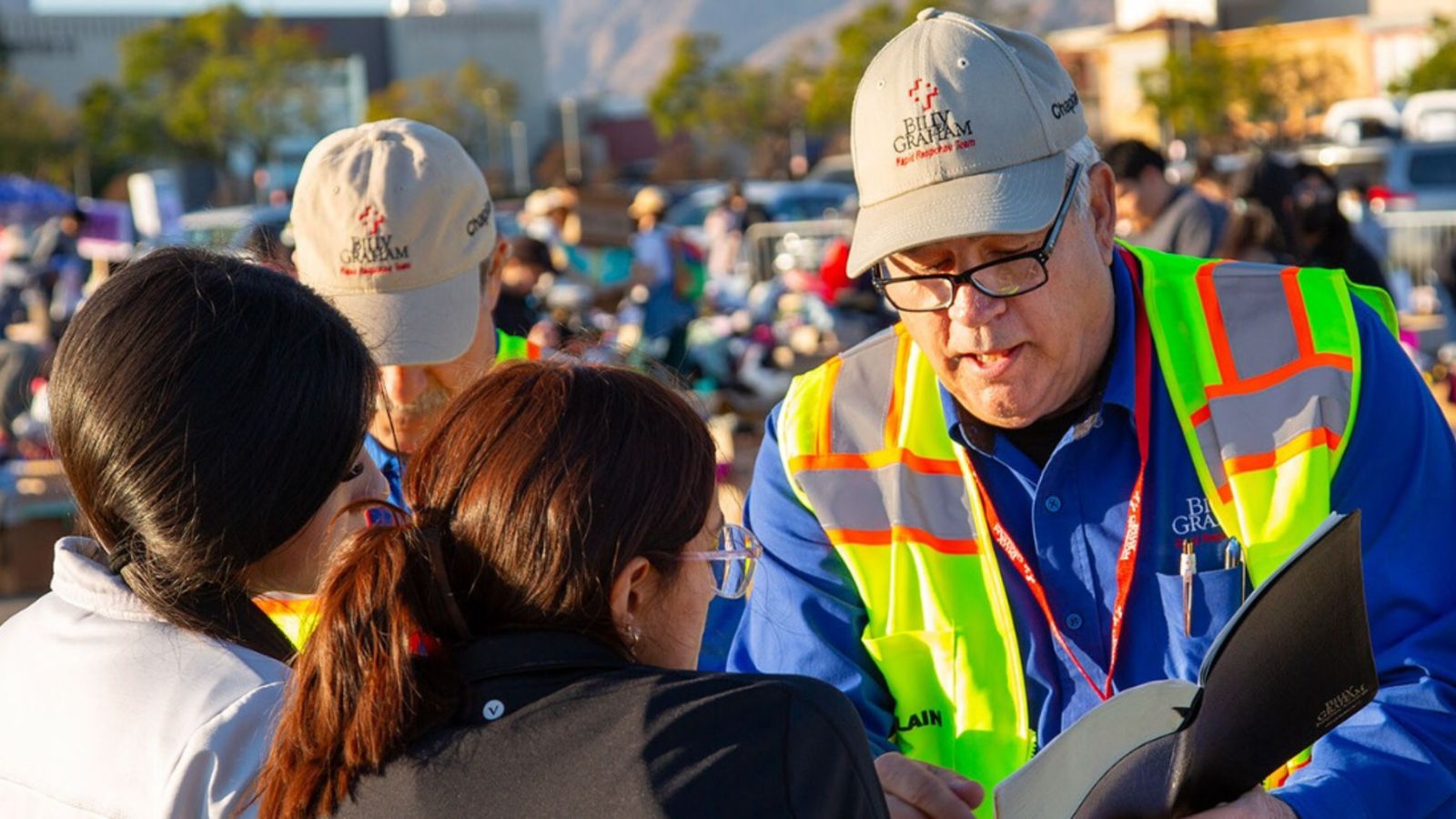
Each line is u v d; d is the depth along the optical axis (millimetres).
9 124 48375
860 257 2398
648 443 1811
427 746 1750
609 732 1693
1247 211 6676
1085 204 2451
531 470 1773
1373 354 2461
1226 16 57031
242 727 1993
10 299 15492
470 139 59156
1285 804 2197
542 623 1789
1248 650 1929
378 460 3150
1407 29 40688
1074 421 2529
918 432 2596
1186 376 2490
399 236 3021
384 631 1789
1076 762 1940
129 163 49938
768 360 10891
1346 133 24984
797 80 52281
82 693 2059
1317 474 2387
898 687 2566
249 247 2756
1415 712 2307
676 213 23672
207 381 2045
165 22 52500
